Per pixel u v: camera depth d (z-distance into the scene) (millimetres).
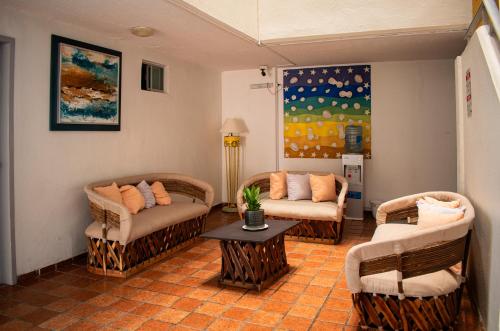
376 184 6469
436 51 5523
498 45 2467
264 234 3443
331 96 6594
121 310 3020
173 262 4152
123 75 4801
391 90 6324
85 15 3766
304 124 6766
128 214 3615
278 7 4910
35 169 3725
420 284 2469
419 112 6219
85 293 3344
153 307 3068
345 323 2773
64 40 3947
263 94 6930
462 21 4285
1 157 3490
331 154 6637
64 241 4039
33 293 3346
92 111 4305
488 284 2477
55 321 2846
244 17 4641
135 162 5020
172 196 5727
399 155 6336
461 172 3824
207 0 3891
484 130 2604
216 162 7043
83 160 4254
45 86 3807
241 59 6047
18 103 3549
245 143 7090
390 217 3760
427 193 3633
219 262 4152
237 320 2838
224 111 7203
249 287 3412
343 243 4859
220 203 7184
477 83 2818
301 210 4863
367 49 5391
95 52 4328
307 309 3010
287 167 6922
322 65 6598
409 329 2484
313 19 4789
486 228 2557
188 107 6152
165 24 4113
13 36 3504
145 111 5191
